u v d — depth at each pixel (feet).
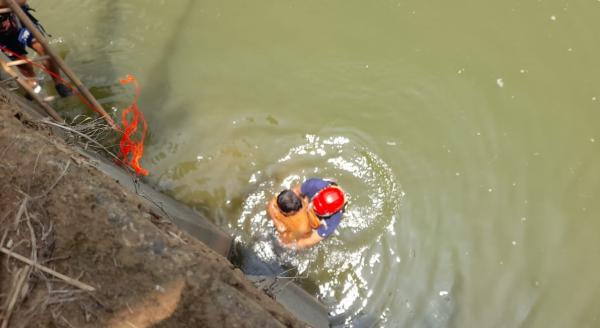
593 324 14.78
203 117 17.56
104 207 8.29
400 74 18.52
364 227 16.15
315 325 11.64
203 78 18.30
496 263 15.72
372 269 15.64
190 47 18.85
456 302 15.24
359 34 19.25
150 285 7.95
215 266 8.23
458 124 17.71
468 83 18.31
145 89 17.92
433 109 17.97
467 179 16.87
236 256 15.42
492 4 19.63
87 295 7.90
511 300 15.23
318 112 17.84
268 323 7.86
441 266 15.70
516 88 18.19
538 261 15.71
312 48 18.99
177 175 16.52
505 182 16.80
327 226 14.69
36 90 15.58
